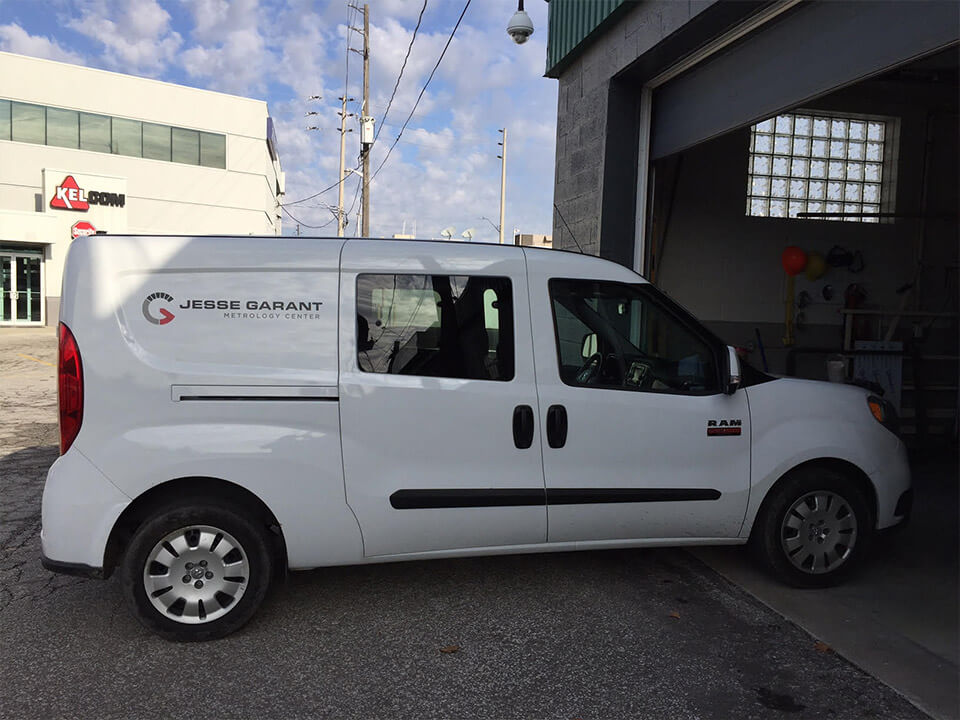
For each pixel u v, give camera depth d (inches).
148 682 119.2
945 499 229.3
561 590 157.1
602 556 177.3
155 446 127.5
